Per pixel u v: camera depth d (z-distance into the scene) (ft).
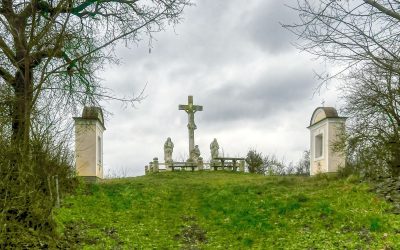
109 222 52.16
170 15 47.52
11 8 37.93
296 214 51.83
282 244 42.96
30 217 37.91
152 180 83.25
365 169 68.59
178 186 73.67
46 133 44.62
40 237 38.17
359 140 70.28
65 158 59.41
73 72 46.42
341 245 40.01
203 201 63.41
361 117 70.95
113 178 91.66
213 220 54.24
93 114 74.43
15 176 35.27
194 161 118.83
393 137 67.36
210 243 45.80
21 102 36.27
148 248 43.47
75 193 61.87
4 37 39.70
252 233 47.44
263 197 61.77
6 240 34.40
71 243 42.29
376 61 17.94
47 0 37.63
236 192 66.39
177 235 48.73
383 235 41.01
